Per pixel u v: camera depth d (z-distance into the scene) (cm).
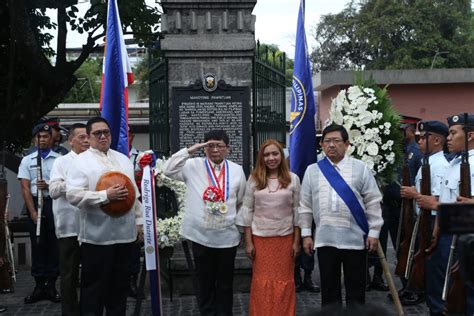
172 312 758
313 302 809
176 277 835
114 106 779
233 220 652
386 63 3338
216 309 662
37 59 1444
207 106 841
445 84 2436
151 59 974
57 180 665
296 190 643
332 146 611
